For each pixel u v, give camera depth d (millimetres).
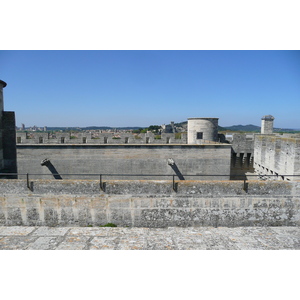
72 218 7488
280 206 7535
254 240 6164
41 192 7449
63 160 17047
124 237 6250
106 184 7430
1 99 9445
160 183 7465
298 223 7578
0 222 7555
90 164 17125
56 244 5738
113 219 7508
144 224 7523
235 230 6926
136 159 17188
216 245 5793
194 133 21484
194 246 5699
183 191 7484
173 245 5770
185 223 7520
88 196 7422
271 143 15188
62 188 7438
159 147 17172
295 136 16562
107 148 17031
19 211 7504
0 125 9391
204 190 7488
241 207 7531
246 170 21438
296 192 7520
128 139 19172
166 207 7492
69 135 18938
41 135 18672
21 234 6367
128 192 7457
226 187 7488
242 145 20797
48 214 7488
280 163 13727
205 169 17453
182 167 17375
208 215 7527
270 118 28125
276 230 6965
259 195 7516
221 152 17375
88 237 6211
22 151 16938
